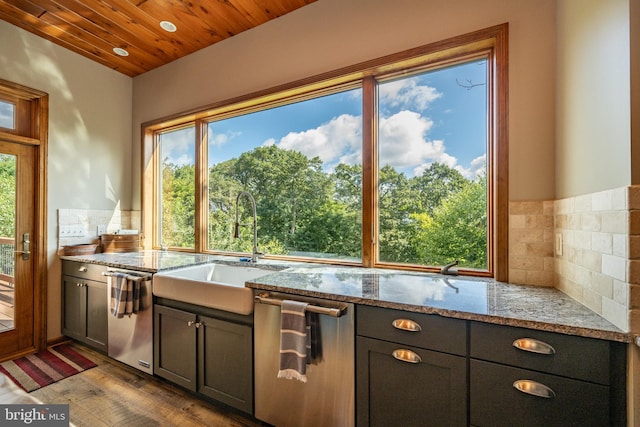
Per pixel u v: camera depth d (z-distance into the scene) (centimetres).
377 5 195
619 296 95
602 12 107
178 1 214
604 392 94
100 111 301
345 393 136
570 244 131
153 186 324
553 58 150
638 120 91
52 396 192
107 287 232
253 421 171
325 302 140
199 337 180
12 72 242
